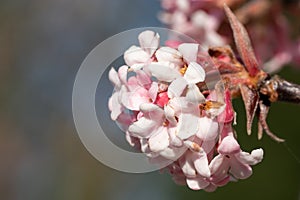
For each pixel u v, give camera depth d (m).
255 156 0.34
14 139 0.87
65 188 0.84
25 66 0.87
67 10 0.86
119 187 0.83
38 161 0.86
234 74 0.36
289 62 0.49
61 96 0.87
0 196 0.86
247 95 0.36
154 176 0.82
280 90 0.36
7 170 0.86
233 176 0.35
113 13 0.85
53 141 0.86
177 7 0.47
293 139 0.66
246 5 0.47
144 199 0.81
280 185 0.67
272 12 0.47
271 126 0.66
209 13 0.46
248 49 0.36
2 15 0.87
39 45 0.87
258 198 0.67
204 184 0.34
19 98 0.87
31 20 0.87
